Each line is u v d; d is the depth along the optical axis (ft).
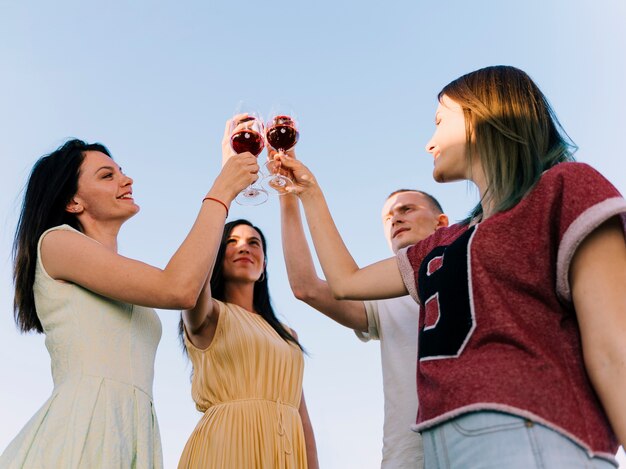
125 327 6.27
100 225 7.11
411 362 7.90
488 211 4.49
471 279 3.97
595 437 3.45
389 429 7.75
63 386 5.79
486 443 3.53
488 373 3.66
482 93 4.79
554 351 3.69
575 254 3.72
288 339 10.45
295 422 9.62
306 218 6.22
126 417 5.88
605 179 3.82
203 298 9.05
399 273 5.17
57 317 6.11
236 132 8.02
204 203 6.83
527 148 4.39
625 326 3.48
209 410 9.39
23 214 6.89
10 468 5.31
